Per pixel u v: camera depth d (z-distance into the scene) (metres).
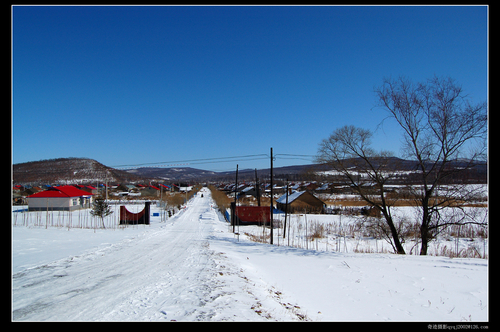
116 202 74.94
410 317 6.92
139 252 15.51
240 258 15.10
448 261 13.35
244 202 71.44
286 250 18.64
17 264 11.51
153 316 5.54
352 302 8.03
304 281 10.33
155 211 56.59
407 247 22.81
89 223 36.00
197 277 9.41
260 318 5.84
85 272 10.22
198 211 60.44
